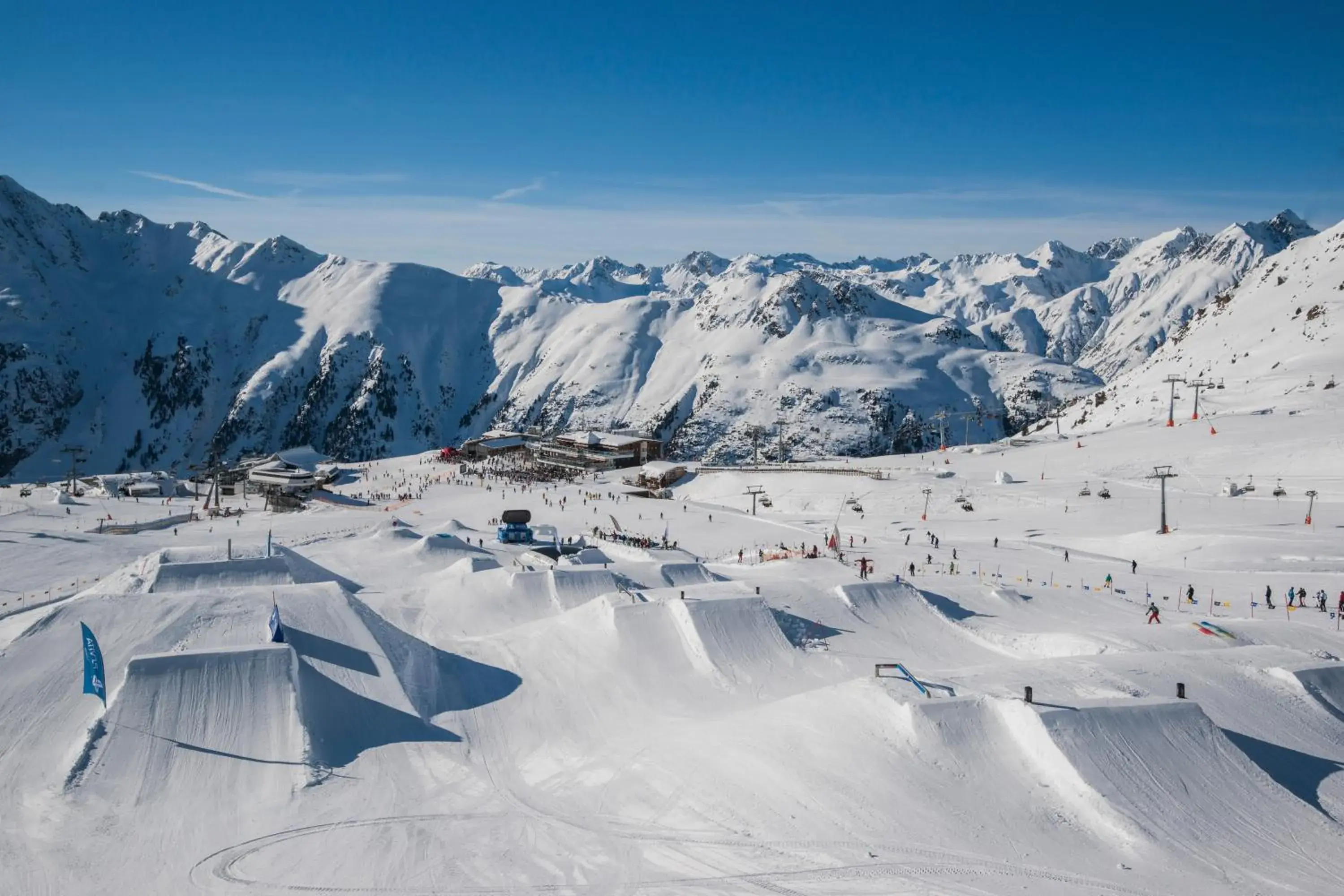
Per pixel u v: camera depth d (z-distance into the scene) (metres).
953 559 74.00
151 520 100.50
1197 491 98.06
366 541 75.88
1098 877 23.83
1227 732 32.34
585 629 43.75
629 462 173.12
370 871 24.58
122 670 35.84
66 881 24.27
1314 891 23.84
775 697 38.41
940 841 25.23
